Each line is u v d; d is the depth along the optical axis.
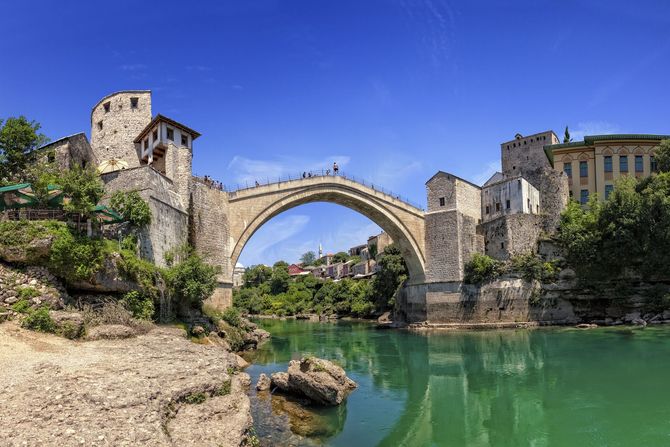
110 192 31.30
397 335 50.09
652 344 34.97
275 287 110.00
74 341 18.70
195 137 40.53
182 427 12.97
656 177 49.75
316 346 42.00
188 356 18.58
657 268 47.38
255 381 25.45
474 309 53.94
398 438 17.95
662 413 20.22
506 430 19.02
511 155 77.38
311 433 17.75
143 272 25.94
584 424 19.33
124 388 13.62
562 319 51.31
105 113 50.16
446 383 26.81
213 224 39.59
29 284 20.08
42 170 26.61
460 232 56.38
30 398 12.21
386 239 98.06
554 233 55.59
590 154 62.53
